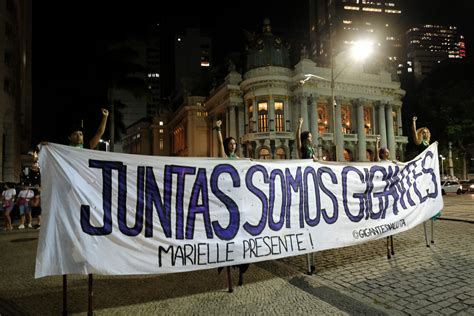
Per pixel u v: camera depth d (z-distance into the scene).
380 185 6.52
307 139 6.40
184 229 4.52
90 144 4.98
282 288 4.95
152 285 5.26
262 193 5.16
